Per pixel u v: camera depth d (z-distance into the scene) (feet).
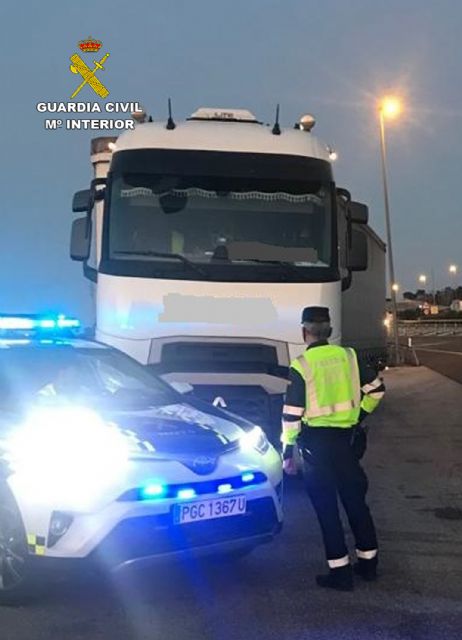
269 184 24.80
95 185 25.57
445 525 20.04
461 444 32.73
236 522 14.52
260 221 24.45
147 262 23.62
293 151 25.40
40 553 13.33
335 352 16.06
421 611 14.07
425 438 34.53
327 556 15.35
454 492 23.94
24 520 13.53
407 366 87.76
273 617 13.80
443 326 261.65
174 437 14.89
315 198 24.88
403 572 16.20
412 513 21.33
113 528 13.19
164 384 19.36
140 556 13.48
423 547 18.02
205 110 27.91
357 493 15.75
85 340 20.51
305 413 15.79
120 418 15.70
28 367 18.25
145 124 25.90
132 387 19.13
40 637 12.93
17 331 20.36
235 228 24.32
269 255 24.07
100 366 19.49
